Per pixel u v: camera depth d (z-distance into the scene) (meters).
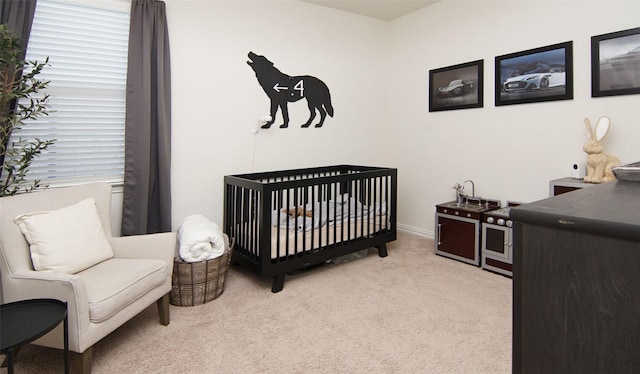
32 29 2.49
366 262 3.33
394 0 3.83
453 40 3.78
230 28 3.28
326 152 4.08
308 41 3.83
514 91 3.31
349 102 4.23
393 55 4.45
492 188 3.55
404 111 4.36
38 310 1.48
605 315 0.61
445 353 1.93
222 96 3.28
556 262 0.66
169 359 1.89
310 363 1.85
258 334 2.12
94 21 2.70
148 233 2.93
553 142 3.10
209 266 2.49
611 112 2.76
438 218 3.50
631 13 2.63
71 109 2.68
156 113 2.87
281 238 2.86
